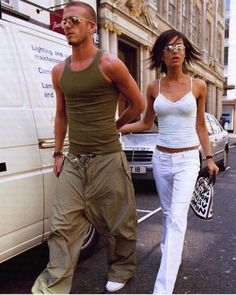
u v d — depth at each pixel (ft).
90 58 8.91
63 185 9.53
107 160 9.43
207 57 91.20
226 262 12.74
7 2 27.78
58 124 10.06
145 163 22.57
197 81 10.48
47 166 10.59
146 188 25.09
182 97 10.16
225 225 17.17
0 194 8.95
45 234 10.55
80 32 8.67
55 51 11.95
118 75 8.89
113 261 10.64
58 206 9.46
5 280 11.10
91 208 9.73
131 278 11.25
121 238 10.15
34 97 10.57
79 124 9.29
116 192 9.56
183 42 10.27
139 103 9.77
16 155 9.49
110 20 42.68
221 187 26.73
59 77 9.39
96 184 9.47
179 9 68.59
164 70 10.89
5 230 9.13
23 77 10.34
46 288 8.82
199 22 83.87
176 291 10.56
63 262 9.12
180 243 9.52
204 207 10.85
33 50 10.99
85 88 8.86
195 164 10.25
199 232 16.07
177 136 10.19
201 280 11.30
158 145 10.66
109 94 9.12
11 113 9.58
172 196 10.25
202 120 10.98
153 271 11.85
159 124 10.64
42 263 12.19
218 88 107.45
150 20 52.95
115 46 44.37
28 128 10.02
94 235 12.82
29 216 9.88
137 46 52.08
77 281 11.10
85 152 9.44
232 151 61.52
